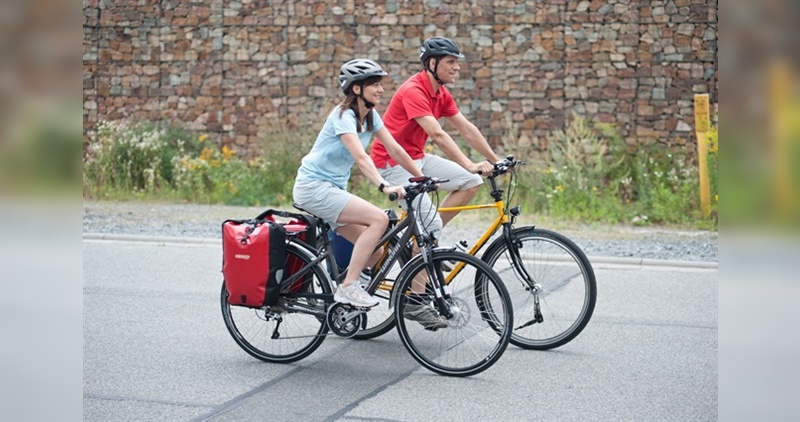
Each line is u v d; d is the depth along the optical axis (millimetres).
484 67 19547
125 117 21234
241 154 20719
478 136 9148
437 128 8609
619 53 19031
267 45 20594
